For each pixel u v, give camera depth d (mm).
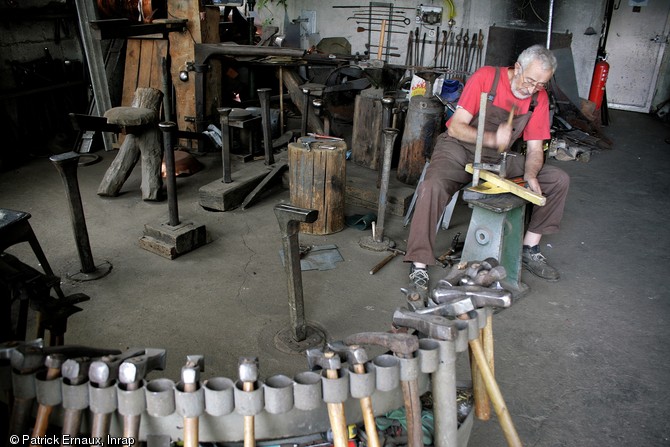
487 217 2783
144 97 4570
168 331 2477
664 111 7551
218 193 3797
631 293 2961
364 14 7980
